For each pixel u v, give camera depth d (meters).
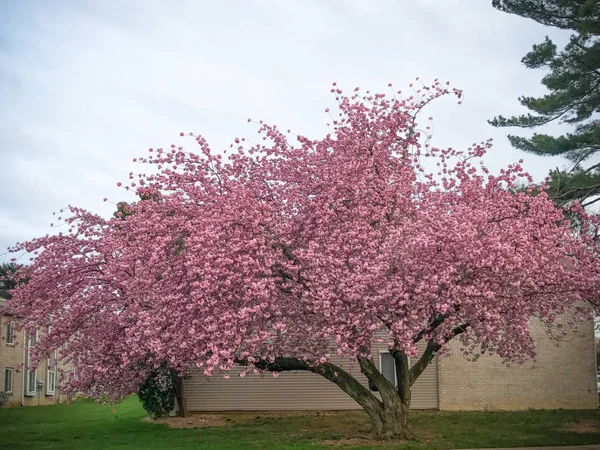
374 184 15.92
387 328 15.27
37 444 17.67
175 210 16.92
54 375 40.03
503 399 23.02
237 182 16.72
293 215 16.44
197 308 15.10
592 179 23.09
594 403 22.78
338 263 14.45
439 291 14.16
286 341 16.25
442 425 19.56
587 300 16.53
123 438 18.64
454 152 17.09
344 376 17.48
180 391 23.53
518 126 25.86
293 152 16.94
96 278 18.95
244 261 14.55
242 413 23.94
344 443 16.28
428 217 14.73
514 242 14.48
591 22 23.14
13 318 20.33
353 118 16.78
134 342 16.92
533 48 25.25
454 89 16.77
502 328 16.09
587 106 25.36
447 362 23.31
